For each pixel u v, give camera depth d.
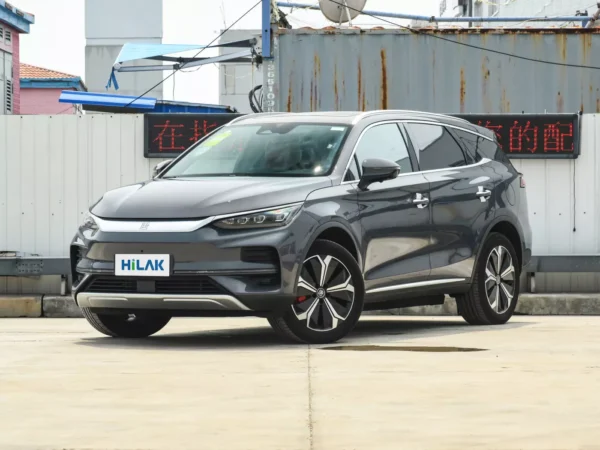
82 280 8.49
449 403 5.23
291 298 8.20
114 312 8.51
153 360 7.15
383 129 9.61
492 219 10.47
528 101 17.36
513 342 8.46
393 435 4.42
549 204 14.91
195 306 8.11
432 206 9.70
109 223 8.38
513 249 10.78
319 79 17.23
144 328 9.29
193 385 5.89
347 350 7.86
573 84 17.36
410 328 10.26
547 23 26.58
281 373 6.40
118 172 14.81
